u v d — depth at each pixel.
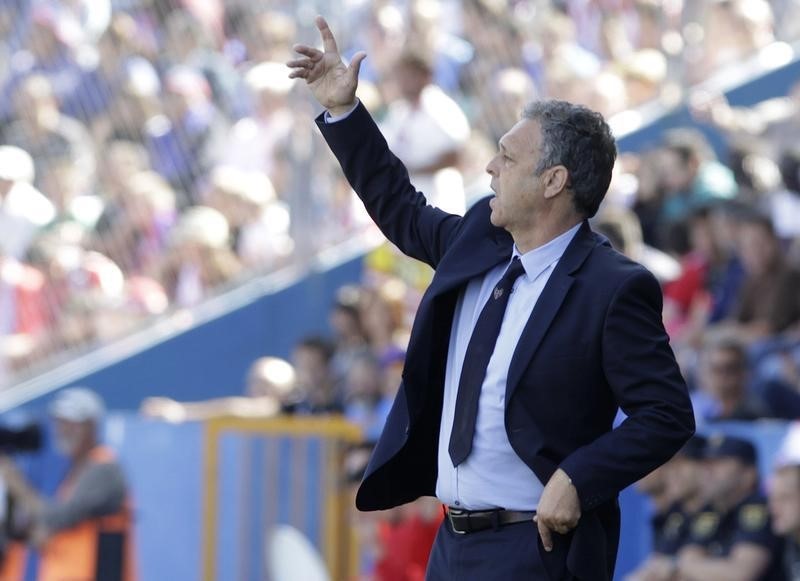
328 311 35.59
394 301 31.36
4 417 32.47
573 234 13.16
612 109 35.38
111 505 30.53
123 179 36.50
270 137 36.34
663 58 35.75
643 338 12.55
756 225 27.11
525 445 12.72
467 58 34.44
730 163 32.78
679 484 22.61
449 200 31.27
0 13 37.38
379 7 34.84
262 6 36.56
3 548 30.89
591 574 12.67
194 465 30.23
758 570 21.45
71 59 37.03
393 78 33.97
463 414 13.10
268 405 32.66
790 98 35.81
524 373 12.77
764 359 25.75
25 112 36.78
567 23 35.34
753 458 22.06
